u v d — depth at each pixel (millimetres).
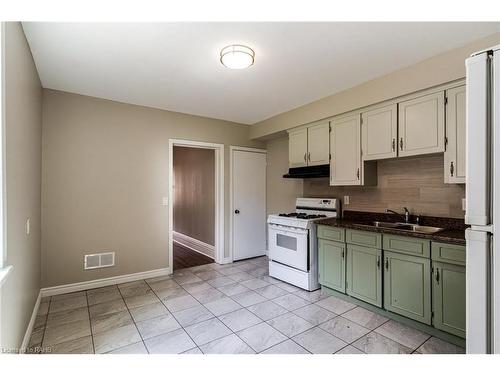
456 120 2180
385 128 2688
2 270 1371
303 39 2010
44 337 2160
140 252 3559
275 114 4004
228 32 1920
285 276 3408
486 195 987
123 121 3447
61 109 3051
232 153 4430
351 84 2867
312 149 3506
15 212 1693
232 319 2461
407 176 2848
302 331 2246
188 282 3447
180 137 3893
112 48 2143
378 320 2432
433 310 2129
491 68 985
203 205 5156
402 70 2488
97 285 3252
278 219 3523
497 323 951
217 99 3344
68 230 3090
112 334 2209
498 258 951
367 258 2609
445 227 2531
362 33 1937
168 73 2598
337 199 3549
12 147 1611
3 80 1382
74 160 3127
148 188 3627
